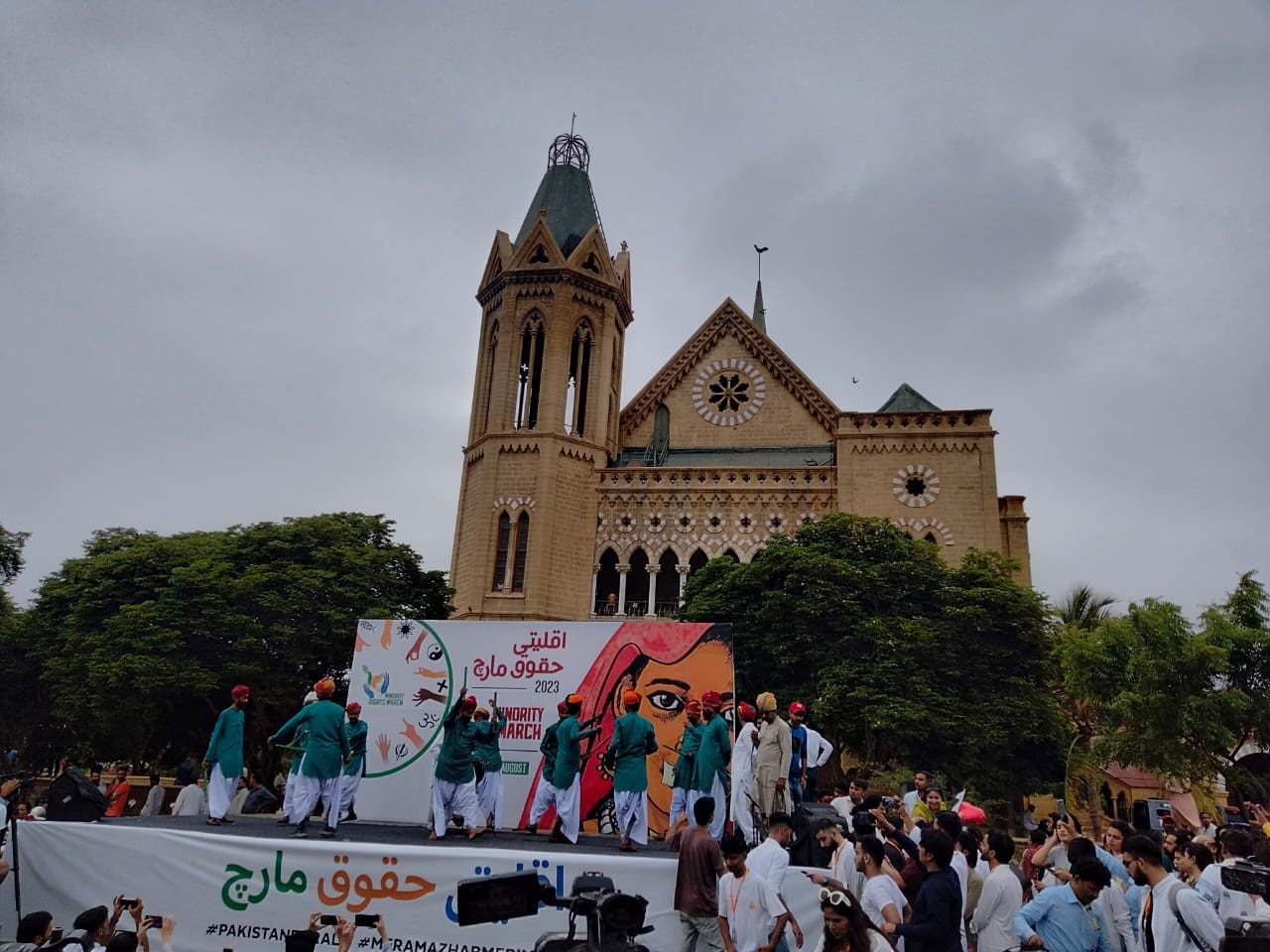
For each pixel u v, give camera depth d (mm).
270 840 15336
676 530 49719
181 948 15125
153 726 38094
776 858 11875
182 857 15641
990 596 37469
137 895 15578
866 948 7863
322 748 16828
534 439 49531
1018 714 35469
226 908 15195
